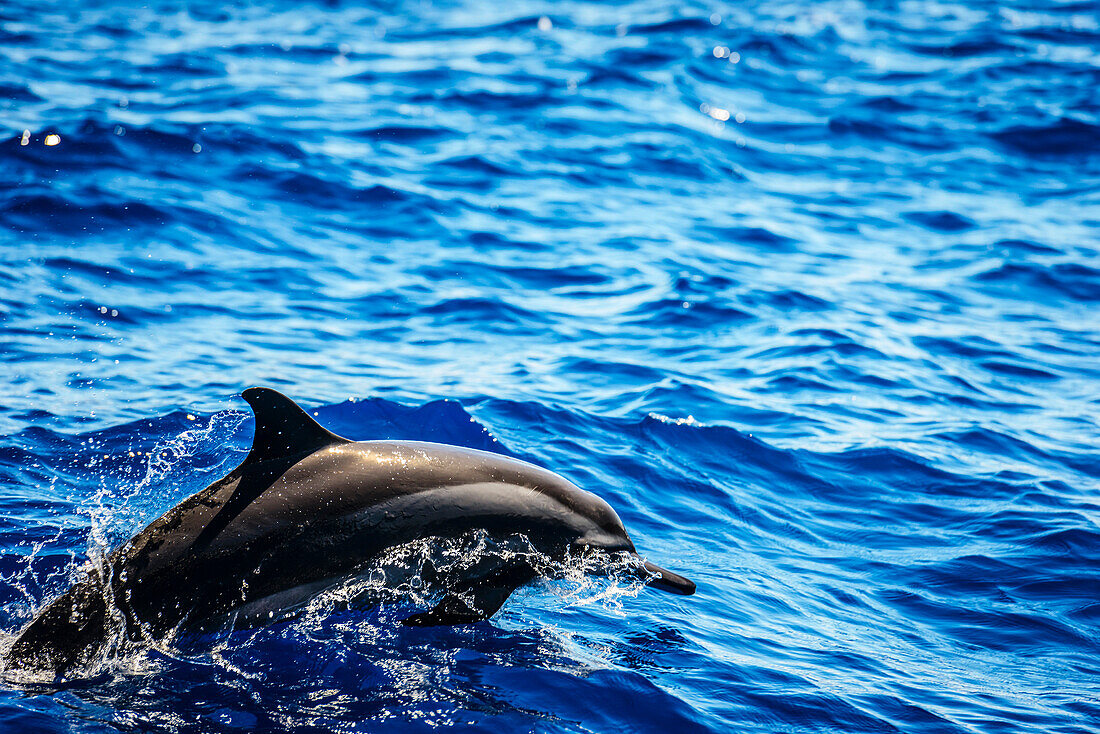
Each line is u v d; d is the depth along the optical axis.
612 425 14.03
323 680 7.98
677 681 8.39
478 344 16.84
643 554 10.80
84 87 28.81
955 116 33.72
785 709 8.16
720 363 16.70
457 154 27.27
